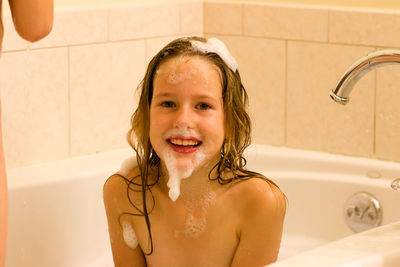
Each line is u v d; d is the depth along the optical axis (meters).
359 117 1.98
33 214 1.75
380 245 1.13
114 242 1.40
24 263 1.74
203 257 1.34
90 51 1.98
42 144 1.92
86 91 1.99
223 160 1.30
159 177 1.34
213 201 1.32
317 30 2.01
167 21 2.12
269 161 2.05
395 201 1.86
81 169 1.87
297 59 2.06
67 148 1.97
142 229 1.36
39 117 1.90
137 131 1.35
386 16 1.90
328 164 1.99
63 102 1.95
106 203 1.39
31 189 1.75
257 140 2.15
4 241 1.33
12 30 1.82
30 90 1.87
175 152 1.25
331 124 2.03
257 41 2.12
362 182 1.91
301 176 1.99
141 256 1.40
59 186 1.79
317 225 1.97
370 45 1.93
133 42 2.06
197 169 1.26
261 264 1.32
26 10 1.32
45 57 1.89
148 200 1.34
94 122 2.02
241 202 1.31
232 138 1.31
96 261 1.87
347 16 1.96
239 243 1.33
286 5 2.05
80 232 1.84
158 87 1.26
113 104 2.05
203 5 2.20
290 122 2.10
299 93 2.07
